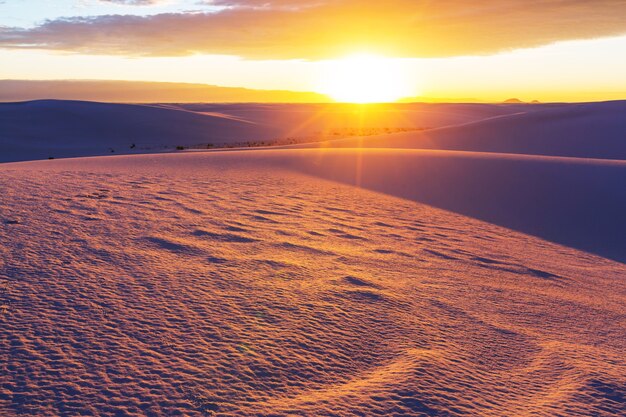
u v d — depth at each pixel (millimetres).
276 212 12125
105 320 5047
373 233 10961
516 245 12133
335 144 48219
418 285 7293
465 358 4914
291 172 20969
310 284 6727
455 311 6316
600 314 7020
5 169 18125
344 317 5656
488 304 6809
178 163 22266
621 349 5707
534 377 4648
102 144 66938
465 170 21953
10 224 8719
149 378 4008
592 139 43531
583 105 56719
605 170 21562
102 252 7398
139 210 10797
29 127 74562
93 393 3748
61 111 86938
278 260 7762
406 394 4059
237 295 6039
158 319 5156
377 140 49250
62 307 5301
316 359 4590
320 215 12430
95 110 93375
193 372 4148
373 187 18812
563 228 15148
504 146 44031
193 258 7461
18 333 4648
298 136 88688
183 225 9617
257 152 28109
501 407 4020
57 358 4234
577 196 18312
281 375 4238
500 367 4824
